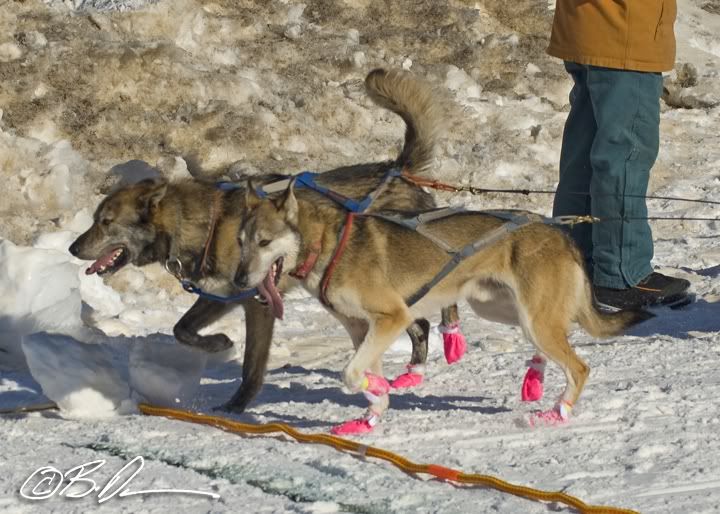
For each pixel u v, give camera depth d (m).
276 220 7.54
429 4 23.66
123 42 18.03
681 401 8.14
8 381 8.49
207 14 20.20
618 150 11.67
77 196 14.45
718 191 18.92
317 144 17.77
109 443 6.72
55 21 18.19
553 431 7.35
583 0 11.54
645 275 12.14
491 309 8.16
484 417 7.77
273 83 19.19
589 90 11.69
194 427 7.21
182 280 8.41
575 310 7.77
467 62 22.47
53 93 16.84
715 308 12.37
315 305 12.37
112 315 11.02
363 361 7.37
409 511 5.63
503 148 19.28
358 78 20.42
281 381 9.14
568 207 12.51
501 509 5.68
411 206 8.82
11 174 14.48
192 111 17.27
